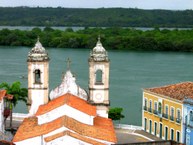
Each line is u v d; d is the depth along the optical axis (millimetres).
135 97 148250
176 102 95438
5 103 91875
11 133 84000
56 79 181125
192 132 90812
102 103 81000
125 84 174000
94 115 69188
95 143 61750
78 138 60500
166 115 98438
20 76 190625
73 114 68500
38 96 80500
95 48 81375
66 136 60188
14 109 127312
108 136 66000
